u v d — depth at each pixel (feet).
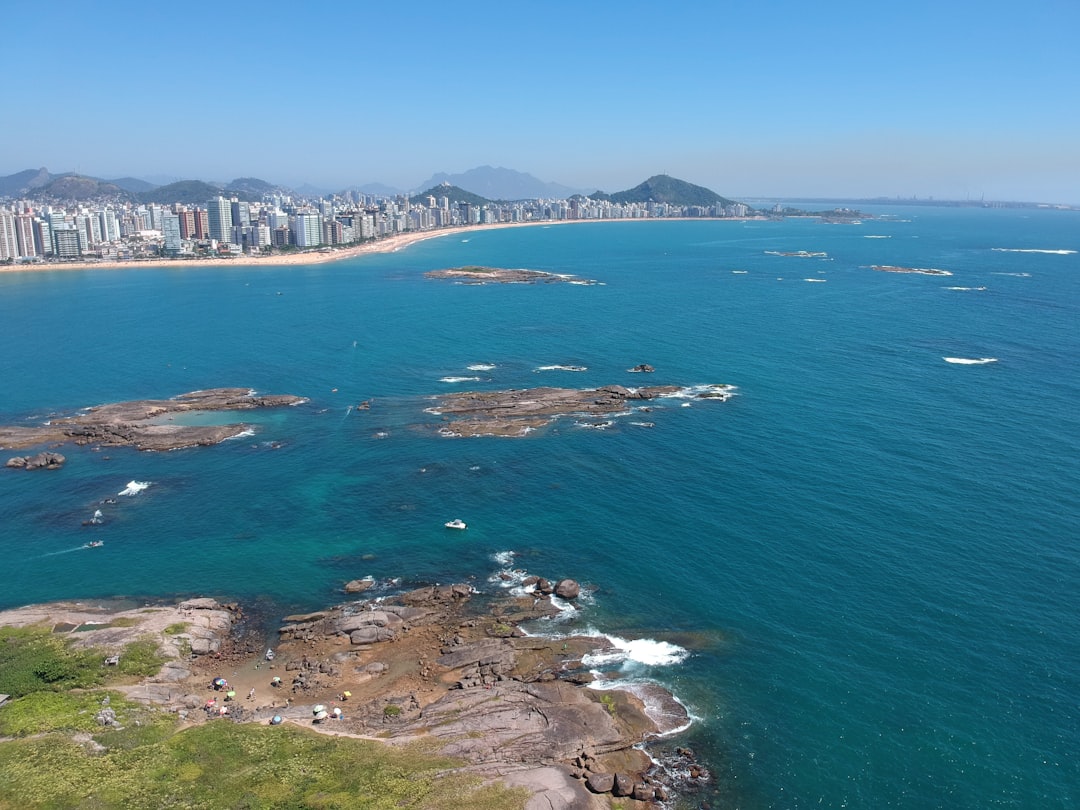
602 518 330.13
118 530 333.42
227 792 179.32
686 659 238.89
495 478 376.07
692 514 329.31
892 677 226.17
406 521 334.65
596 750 201.67
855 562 284.82
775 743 205.16
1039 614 250.37
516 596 276.82
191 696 228.22
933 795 187.42
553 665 238.07
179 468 399.65
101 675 232.53
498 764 193.26
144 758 190.39
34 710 212.23
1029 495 333.62
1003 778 190.70
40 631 254.06
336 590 285.64
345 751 195.93
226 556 310.65
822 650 239.30
